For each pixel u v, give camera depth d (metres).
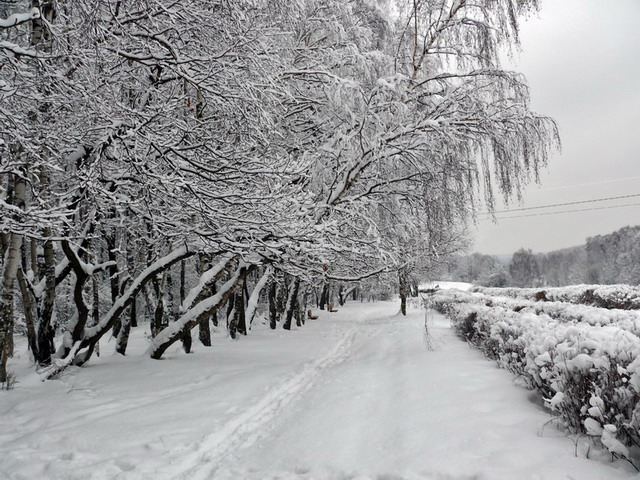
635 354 3.27
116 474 3.85
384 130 9.68
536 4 10.27
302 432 4.68
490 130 9.20
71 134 6.11
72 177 6.74
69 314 23.22
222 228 6.96
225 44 6.55
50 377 7.88
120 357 10.52
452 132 9.30
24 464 4.11
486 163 9.98
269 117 6.88
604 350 3.57
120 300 8.79
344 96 9.44
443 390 5.49
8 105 5.50
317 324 24.28
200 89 6.00
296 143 10.55
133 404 6.18
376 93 9.62
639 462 3.08
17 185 7.03
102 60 5.78
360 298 70.75
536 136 9.34
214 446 4.55
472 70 10.13
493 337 6.77
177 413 5.61
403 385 6.18
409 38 11.83
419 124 9.48
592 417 3.59
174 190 6.70
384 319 25.56
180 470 3.96
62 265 9.24
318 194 10.48
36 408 6.04
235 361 9.87
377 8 12.74
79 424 5.26
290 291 21.14
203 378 7.85
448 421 4.29
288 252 7.96
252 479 3.68
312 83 10.59
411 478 3.21
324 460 3.83
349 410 5.30
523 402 4.69
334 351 12.38
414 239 11.70
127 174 6.69
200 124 7.47
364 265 11.59
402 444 3.90
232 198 6.68
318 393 6.53
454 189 10.59
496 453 3.38
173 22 6.07
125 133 6.29
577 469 2.99
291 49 9.91
